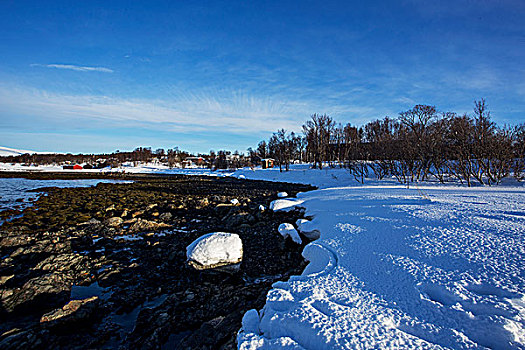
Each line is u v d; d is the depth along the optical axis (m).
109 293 6.80
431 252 5.01
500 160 18.89
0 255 9.58
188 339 4.52
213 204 19.42
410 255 5.05
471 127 21.45
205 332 4.55
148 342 4.83
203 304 5.96
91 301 5.94
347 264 5.17
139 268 8.30
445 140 23.33
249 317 3.95
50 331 5.21
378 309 3.60
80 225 13.83
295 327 3.35
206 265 7.46
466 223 6.29
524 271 3.96
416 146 23.98
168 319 5.44
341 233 7.07
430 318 3.32
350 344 2.95
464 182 20.64
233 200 19.22
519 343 2.74
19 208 19.11
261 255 8.93
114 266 8.42
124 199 22.89
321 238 7.21
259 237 10.66
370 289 4.13
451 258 4.68
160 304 6.25
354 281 4.44
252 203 19.11
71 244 10.63
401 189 14.66
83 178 53.69
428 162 23.50
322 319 3.39
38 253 9.48
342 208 10.34
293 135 64.44
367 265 4.97
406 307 3.59
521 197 9.66
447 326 3.15
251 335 3.44
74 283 7.30
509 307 3.24
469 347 2.82
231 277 7.46
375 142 30.58
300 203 13.99
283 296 4.07
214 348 3.98
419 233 6.03
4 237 11.05
